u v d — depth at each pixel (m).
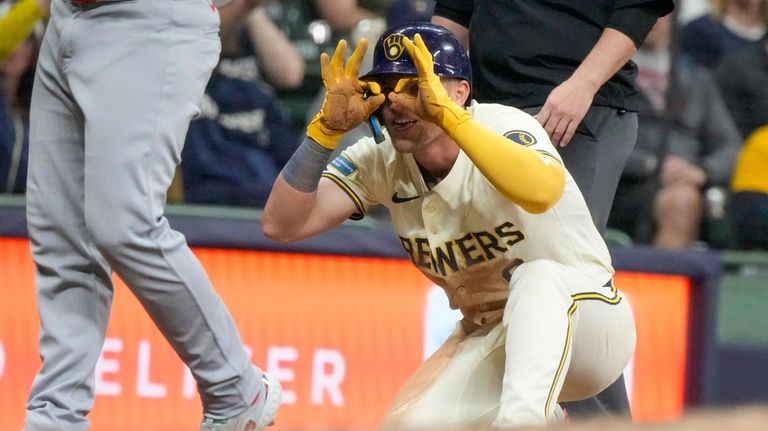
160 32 12.77
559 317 12.54
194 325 12.97
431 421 13.29
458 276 13.52
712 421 7.60
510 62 15.05
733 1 26.84
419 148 12.88
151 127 12.68
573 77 14.42
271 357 19.55
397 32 12.89
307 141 13.03
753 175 24.14
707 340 21.11
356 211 13.86
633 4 14.58
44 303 13.36
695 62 26.47
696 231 23.94
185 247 12.96
